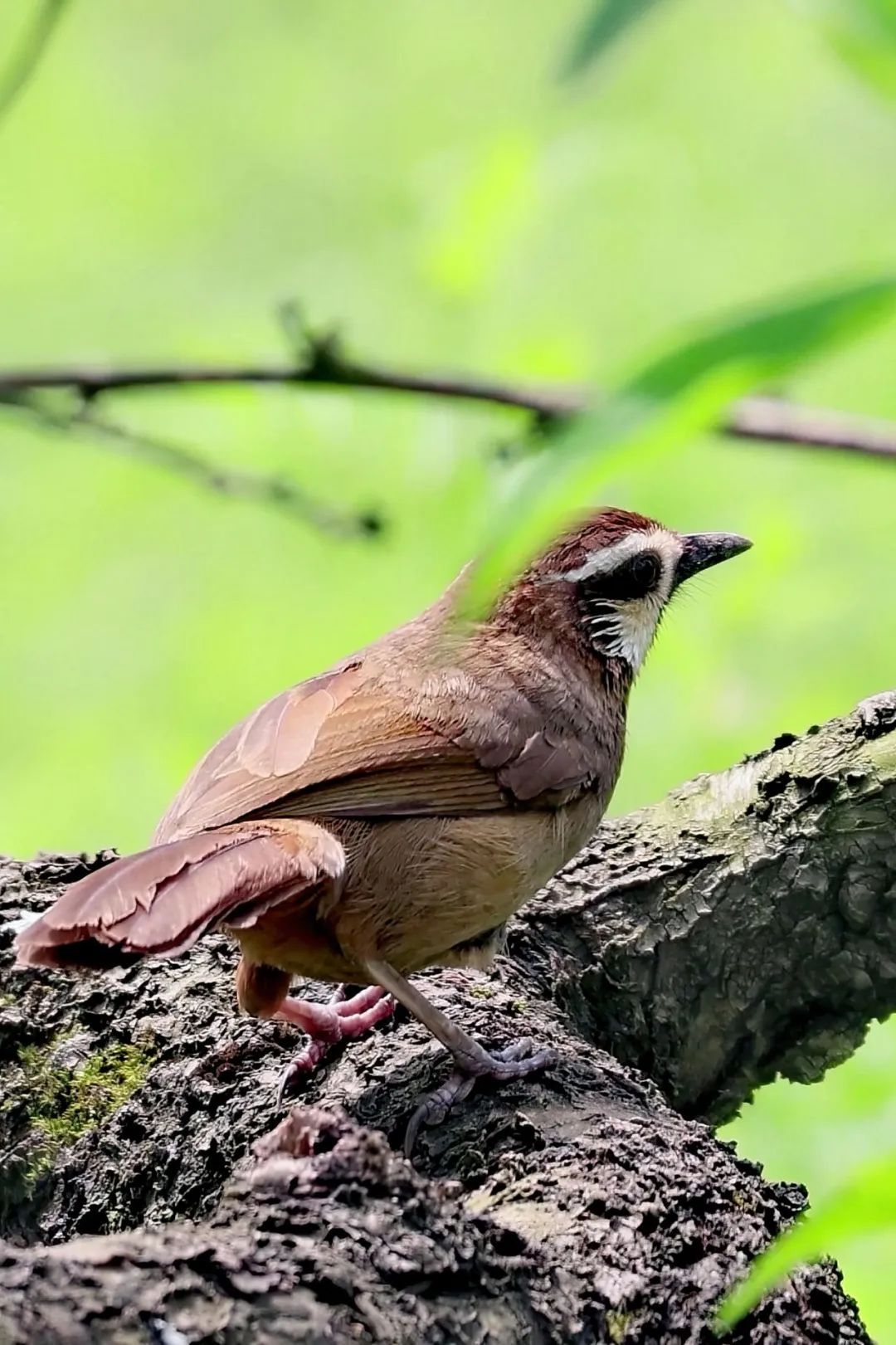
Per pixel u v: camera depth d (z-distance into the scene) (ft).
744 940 32.81
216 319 62.54
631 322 56.29
